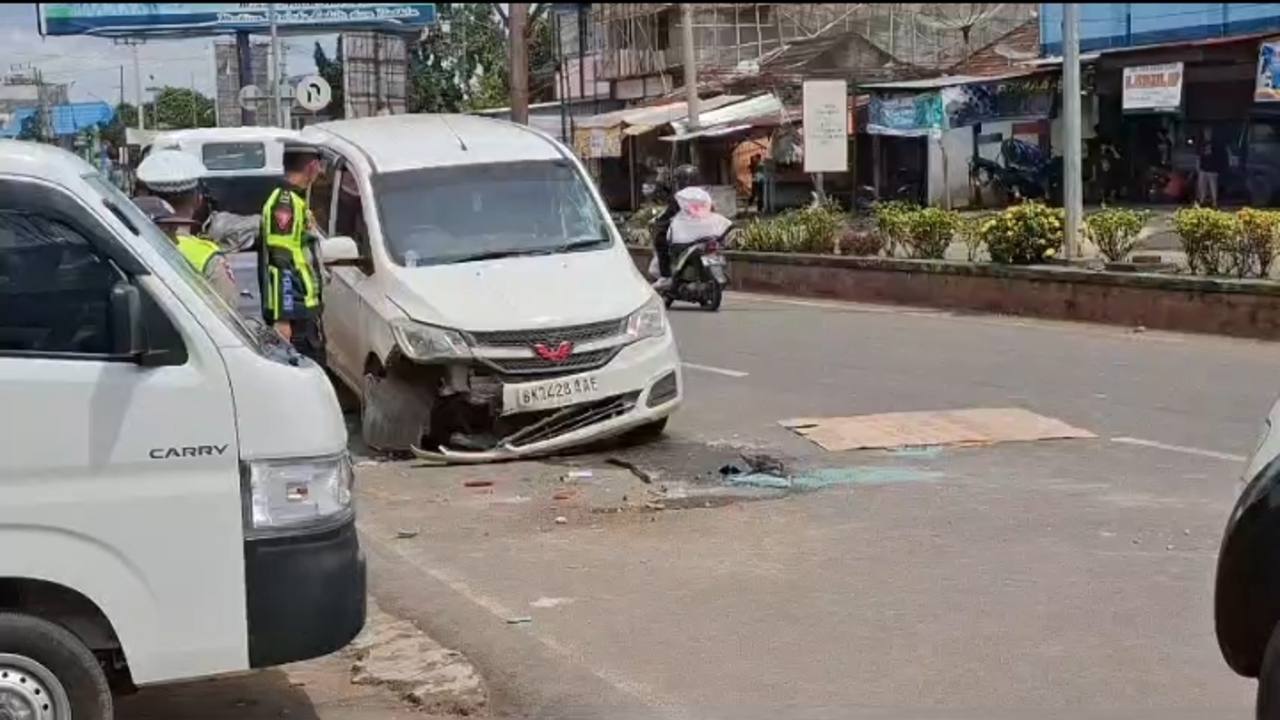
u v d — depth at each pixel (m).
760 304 19.55
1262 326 14.31
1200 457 9.07
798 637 5.91
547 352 9.33
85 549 4.12
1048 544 7.17
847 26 42.44
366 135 11.23
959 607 6.22
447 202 10.43
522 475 9.13
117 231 4.22
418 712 5.26
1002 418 10.44
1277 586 3.99
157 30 38.81
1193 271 15.61
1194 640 5.74
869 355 13.95
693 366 13.60
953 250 20.88
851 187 36.03
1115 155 31.78
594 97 49.91
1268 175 28.72
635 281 9.98
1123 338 14.74
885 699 5.21
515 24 26.58
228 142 16.28
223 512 4.21
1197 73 29.83
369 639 5.95
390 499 8.59
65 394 4.09
